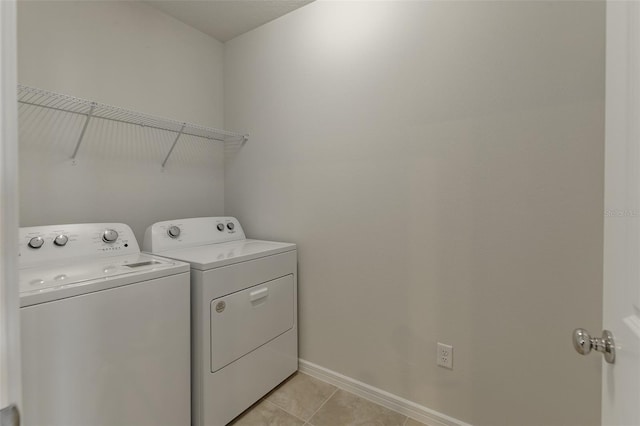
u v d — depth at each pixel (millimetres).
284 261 1765
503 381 1277
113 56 1677
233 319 1451
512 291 1247
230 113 2244
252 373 1556
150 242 1607
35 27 1395
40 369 901
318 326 1822
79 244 1354
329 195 1750
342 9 1675
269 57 2008
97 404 1022
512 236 1239
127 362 1101
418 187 1458
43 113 1444
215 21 2004
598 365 1096
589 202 1093
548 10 1144
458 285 1368
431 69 1403
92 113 1592
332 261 1754
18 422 389
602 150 1066
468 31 1310
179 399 1272
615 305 562
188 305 1310
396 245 1531
